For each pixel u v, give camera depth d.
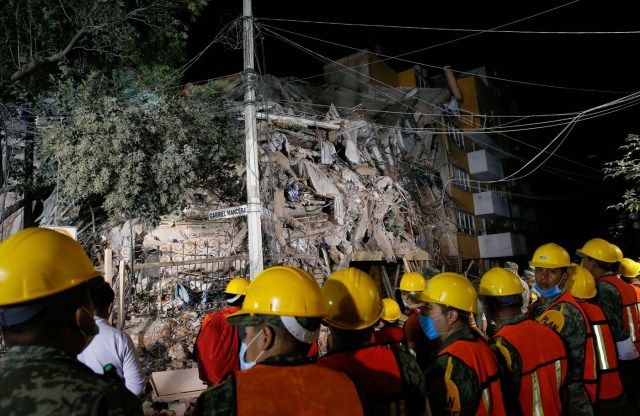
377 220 17.19
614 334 4.20
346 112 20.81
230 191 12.55
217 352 3.94
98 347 3.04
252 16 9.24
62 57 10.41
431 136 24.31
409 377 2.19
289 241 13.72
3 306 1.37
